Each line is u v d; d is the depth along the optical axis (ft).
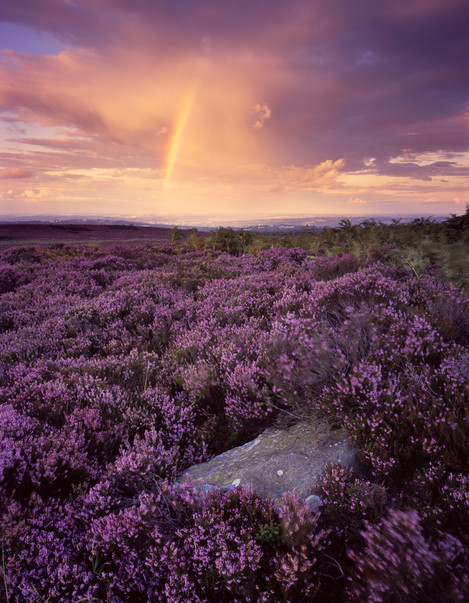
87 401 12.84
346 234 36.91
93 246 72.79
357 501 7.07
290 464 8.76
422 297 16.22
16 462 8.64
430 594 5.24
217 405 12.74
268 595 5.87
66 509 7.82
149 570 6.79
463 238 26.50
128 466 9.11
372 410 8.98
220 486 8.70
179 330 19.90
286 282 24.41
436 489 7.03
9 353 17.39
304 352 11.27
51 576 6.55
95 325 22.20
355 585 5.72
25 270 42.04
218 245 62.49
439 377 9.44
